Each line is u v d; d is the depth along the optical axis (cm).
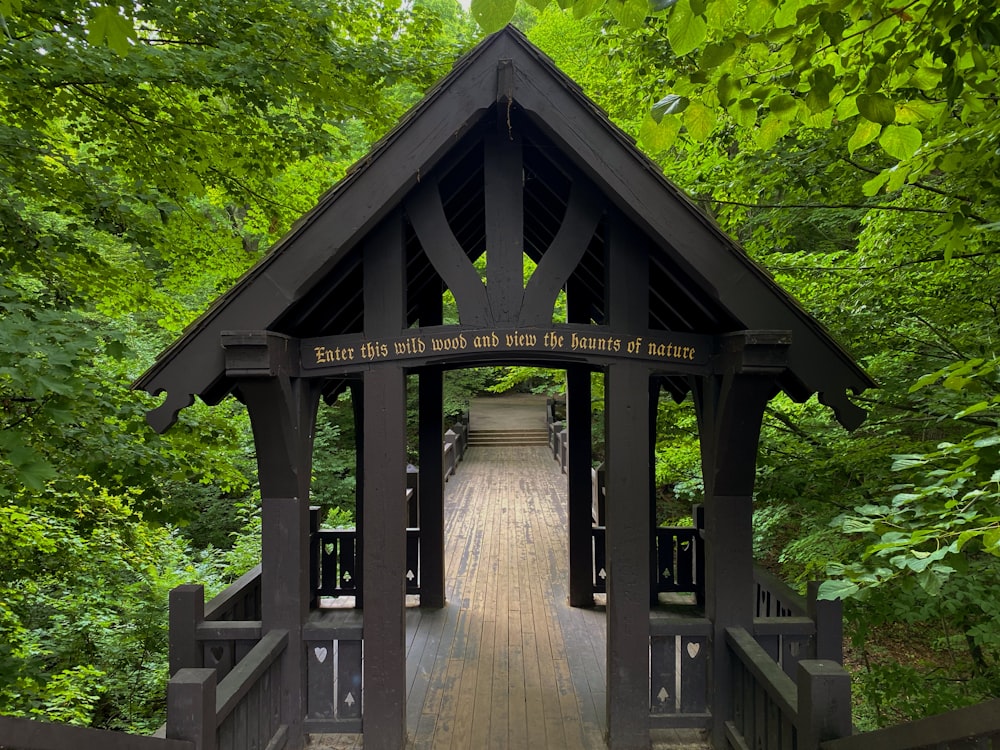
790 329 359
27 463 273
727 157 569
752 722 358
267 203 668
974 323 461
